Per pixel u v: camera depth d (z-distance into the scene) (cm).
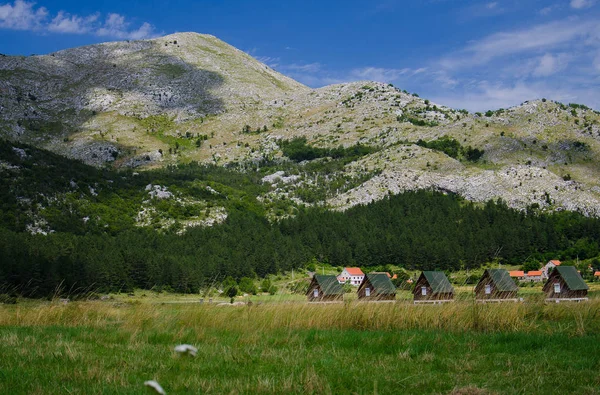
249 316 1984
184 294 7069
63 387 1003
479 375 1141
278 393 999
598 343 1440
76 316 2120
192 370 1185
